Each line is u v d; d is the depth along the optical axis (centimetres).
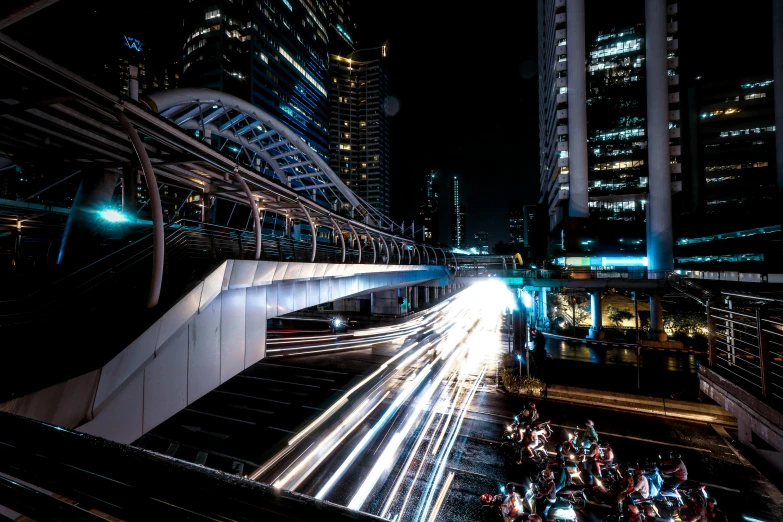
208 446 1652
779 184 7700
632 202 7781
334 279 2005
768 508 1327
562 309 5728
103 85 775
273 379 2661
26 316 684
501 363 3025
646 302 5706
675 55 7362
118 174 1529
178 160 1288
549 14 9112
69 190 4812
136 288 885
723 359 841
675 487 1270
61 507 149
